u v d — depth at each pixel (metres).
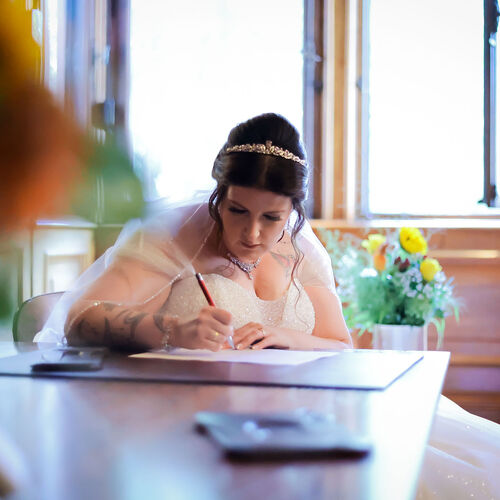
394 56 3.94
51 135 0.32
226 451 0.65
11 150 0.32
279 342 1.90
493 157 3.96
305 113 3.89
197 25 3.66
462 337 3.77
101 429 0.79
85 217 0.34
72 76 0.35
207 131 3.59
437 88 3.95
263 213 1.95
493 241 3.77
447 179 3.96
